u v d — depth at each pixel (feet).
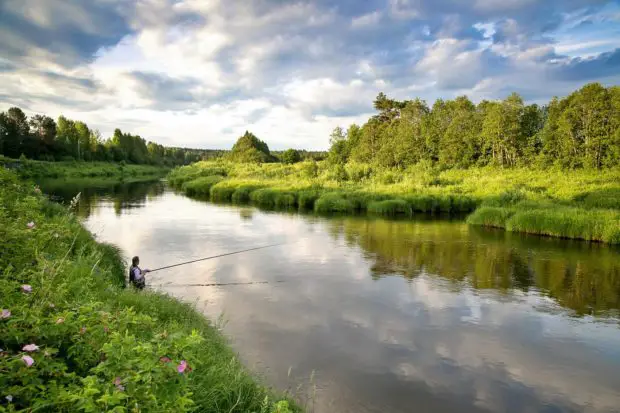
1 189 26.03
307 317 34.99
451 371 27.04
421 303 39.52
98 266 32.73
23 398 9.01
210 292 40.37
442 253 61.31
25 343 11.03
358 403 23.02
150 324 16.34
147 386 9.30
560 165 156.66
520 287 45.32
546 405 23.76
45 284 14.08
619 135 143.33
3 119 255.91
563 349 30.68
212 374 15.84
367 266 52.65
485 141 188.14
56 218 37.52
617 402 24.25
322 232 77.15
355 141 253.65
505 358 29.07
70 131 324.39
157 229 74.23
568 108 160.25
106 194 139.03
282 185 147.84
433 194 121.90
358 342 30.60
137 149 397.80
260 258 55.06
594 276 49.83
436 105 213.87
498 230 83.15
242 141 340.18
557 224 76.23
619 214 79.00
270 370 25.88
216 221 85.97
